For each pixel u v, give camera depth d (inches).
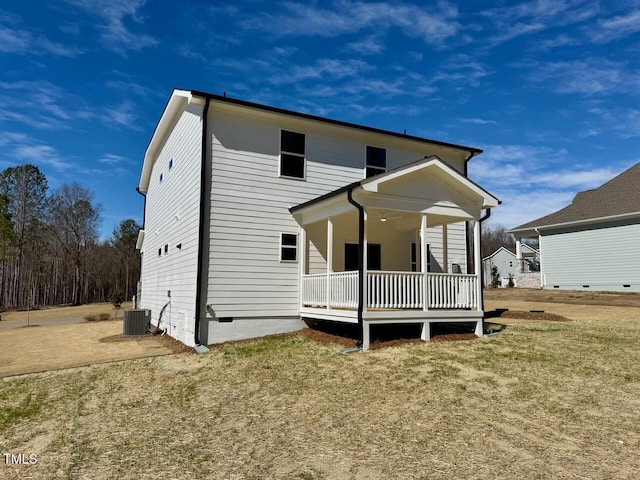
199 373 316.8
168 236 567.2
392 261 542.0
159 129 603.2
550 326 464.1
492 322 510.6
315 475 153.0
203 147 425.4
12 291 1731.1
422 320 386.3
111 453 181.5
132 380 306.5
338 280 398.3
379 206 377.1
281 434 196.2
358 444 180.9
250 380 290.2
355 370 299.4
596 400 227.1
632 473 147.3
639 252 733.9
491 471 151.4
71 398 268.2
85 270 1868.8
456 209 417.1
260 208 453.1
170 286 543.2
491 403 227.1
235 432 201.3
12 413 241.9
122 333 584.4
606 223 790.5
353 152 520.4
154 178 711.7
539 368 290.0
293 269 466.6
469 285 417.7
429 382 265.9
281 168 469.7
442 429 194.2
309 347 380.5
